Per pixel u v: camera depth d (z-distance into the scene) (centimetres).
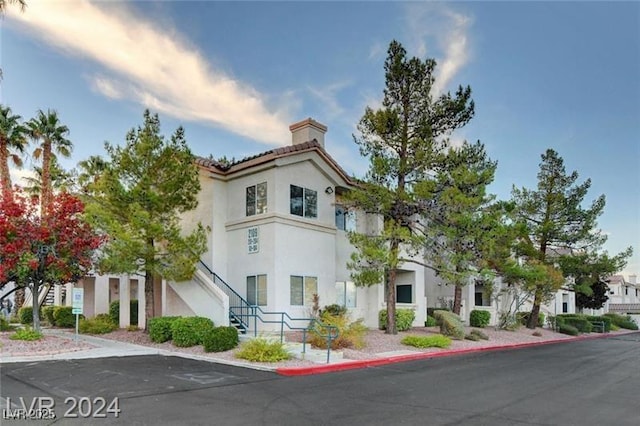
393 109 2022
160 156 1719
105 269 1728
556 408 864
